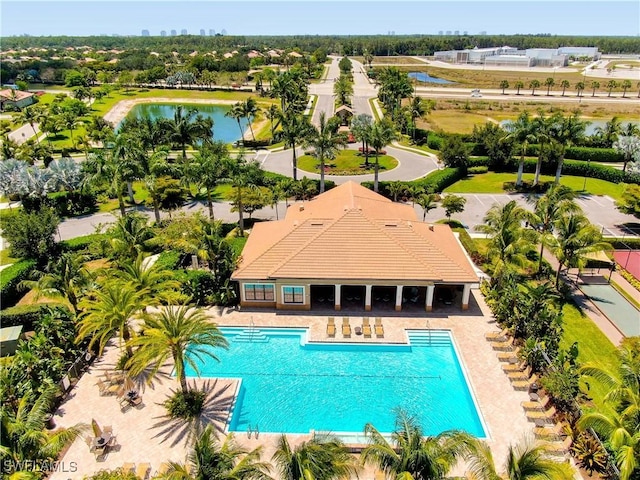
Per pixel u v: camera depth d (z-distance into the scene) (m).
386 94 122.06
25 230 47.44
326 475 20.14
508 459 21.44
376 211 45.69
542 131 66.81
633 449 21.67
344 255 40.22
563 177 77.38
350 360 35.94
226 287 41.22
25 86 171.38
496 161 80.75
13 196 67.12
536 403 30.78
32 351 33.09
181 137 74.12
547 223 45.12
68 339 35.47
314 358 36.16
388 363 35.62
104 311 32.34
